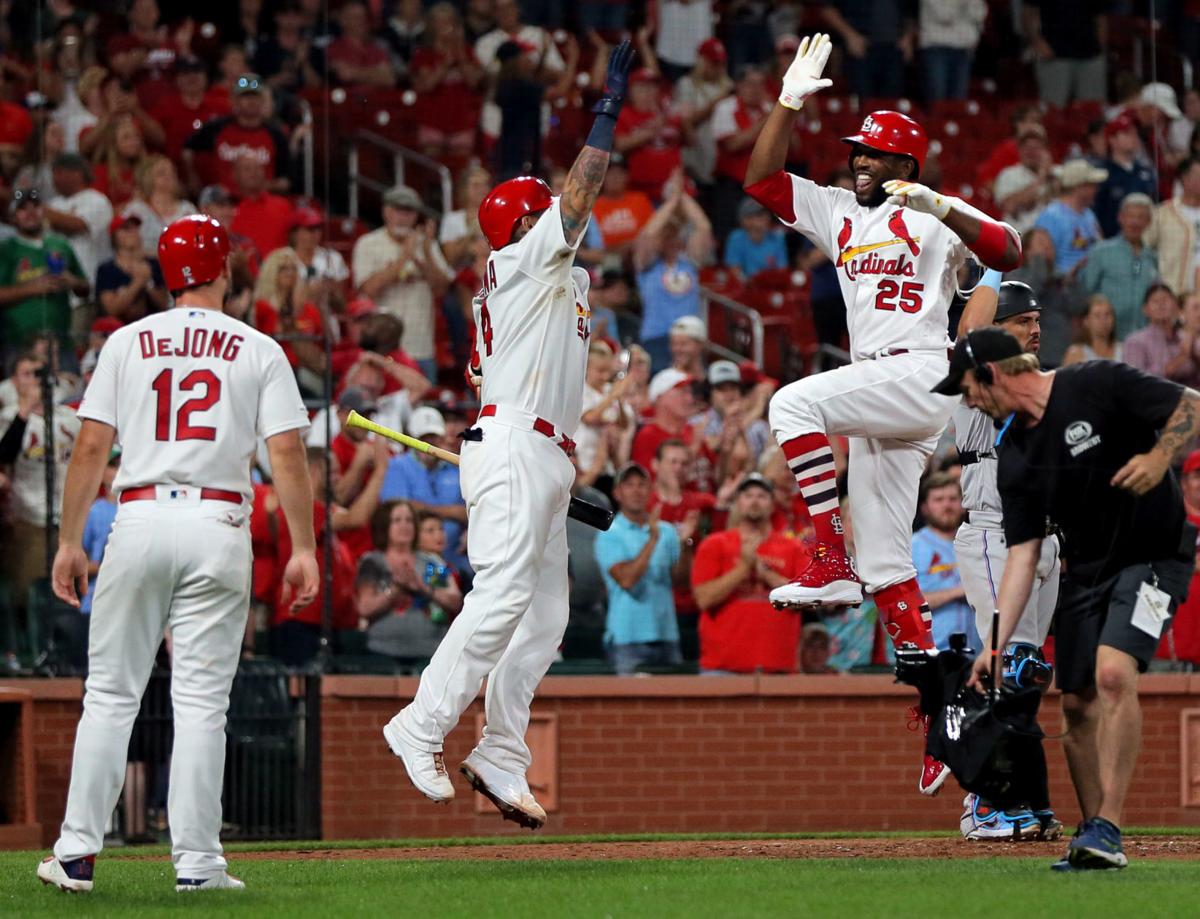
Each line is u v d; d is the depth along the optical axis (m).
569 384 22.64
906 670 22.72
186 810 20.19
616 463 41.41
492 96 51.75
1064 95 47.22
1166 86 44.81
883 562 25.31
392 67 50.84
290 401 20.70
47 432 36.53
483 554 22.23
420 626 37.12
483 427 22.48
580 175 21.66
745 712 36.81
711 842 30.45
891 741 36.97
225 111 44.19
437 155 50.81
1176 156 44.06
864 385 24.56
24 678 35.88
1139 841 28.47
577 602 37.81
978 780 21.27
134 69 43.66
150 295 40.28
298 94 46.12
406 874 22.41
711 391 43.28
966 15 49.84
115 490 20.64
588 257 48.62
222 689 20.47
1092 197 43.22
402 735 22.27
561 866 23.39
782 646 37.19
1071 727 21.23
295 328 39.25
